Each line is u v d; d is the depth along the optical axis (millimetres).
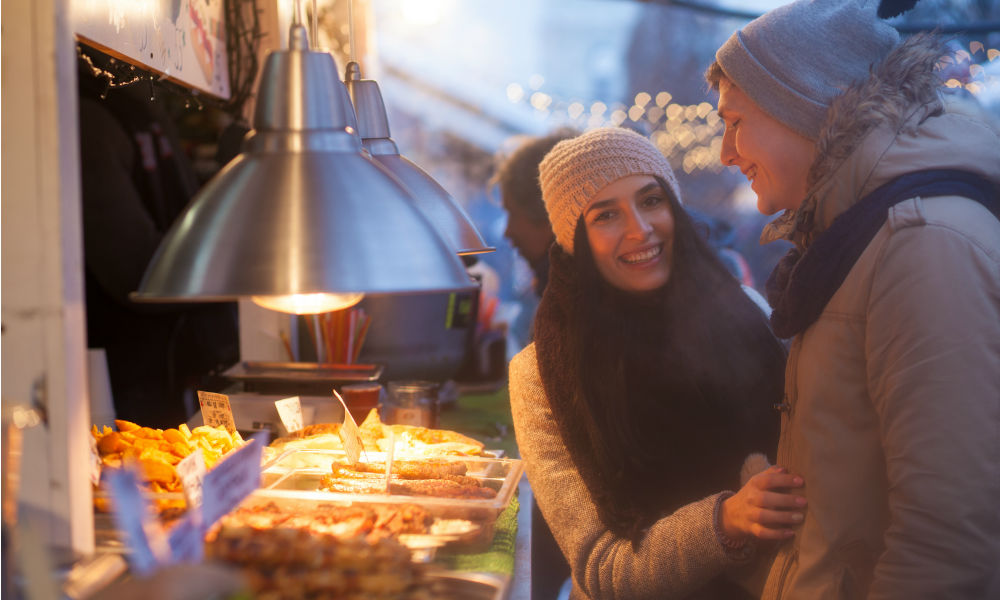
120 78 1989
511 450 2572
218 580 900
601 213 1891
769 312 2168
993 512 1315
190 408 2971
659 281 1918
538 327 1958
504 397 3547
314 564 1178
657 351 1858
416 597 1149
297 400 2350
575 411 1868
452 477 1854
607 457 1819
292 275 1006
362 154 1166
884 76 1496
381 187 1108
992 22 3330
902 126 1450
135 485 949
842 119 1468
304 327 3051
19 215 1138
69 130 1158
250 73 2719
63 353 1150
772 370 1960
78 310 1188
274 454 2033
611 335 1849
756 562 1756
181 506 1507
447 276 1071
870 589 1415
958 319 1322
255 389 2582
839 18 1567
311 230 1033
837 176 1486
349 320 2869
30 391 1153
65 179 1147
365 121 1791
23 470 1159
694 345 1870
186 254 1053
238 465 1271
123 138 2717
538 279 3424
